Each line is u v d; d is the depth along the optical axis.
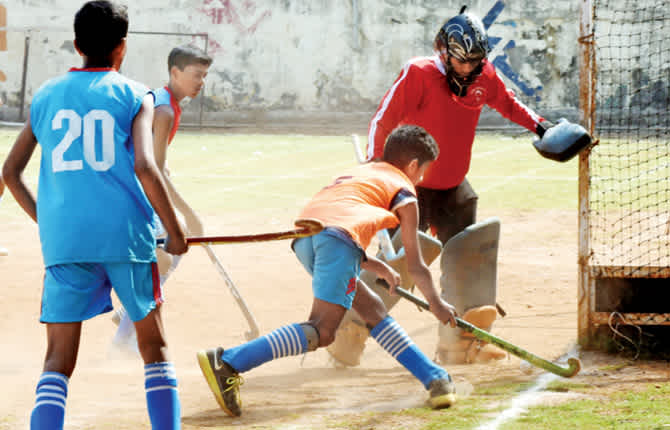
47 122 5.53
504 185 25.20
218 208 21.52
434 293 6.90
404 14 45.31
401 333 6.85
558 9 44.22
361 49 45.66
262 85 46.09
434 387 6.59
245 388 7.63
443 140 9.43
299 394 7.32
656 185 23.52
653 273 8.83
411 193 6.96
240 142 37.25
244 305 9.73
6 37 45.69
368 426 6.05
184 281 14.02
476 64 9.12
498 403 6.65
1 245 17.23
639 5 39.69
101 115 5.46
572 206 21.48
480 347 8.96
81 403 7.05
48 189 5.48
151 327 5.62
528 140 38.94
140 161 5.29
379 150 9.23
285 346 6.52
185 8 45.75
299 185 25.39
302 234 5.89
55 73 46.00
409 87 9.23
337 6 45.53
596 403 6.53
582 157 9.09
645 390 7.00
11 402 7.09
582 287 9.03
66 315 5.42
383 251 8.34
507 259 15.62
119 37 5.73
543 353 9.00
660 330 8.95
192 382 8.02
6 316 11.45
